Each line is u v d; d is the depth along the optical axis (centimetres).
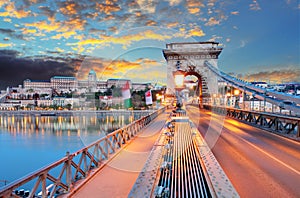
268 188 301
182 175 252
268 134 760
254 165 402
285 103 1090
